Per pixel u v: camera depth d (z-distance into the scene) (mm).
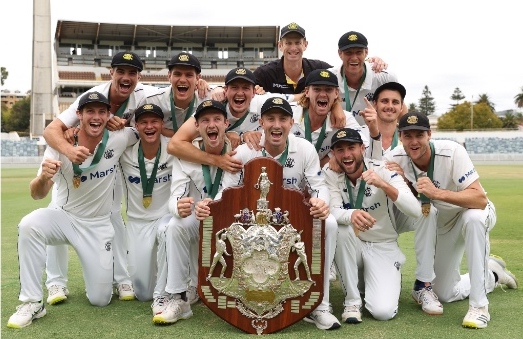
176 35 44250
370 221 3812
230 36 44594
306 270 3645
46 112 40500
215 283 3654
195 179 4199
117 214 4891
